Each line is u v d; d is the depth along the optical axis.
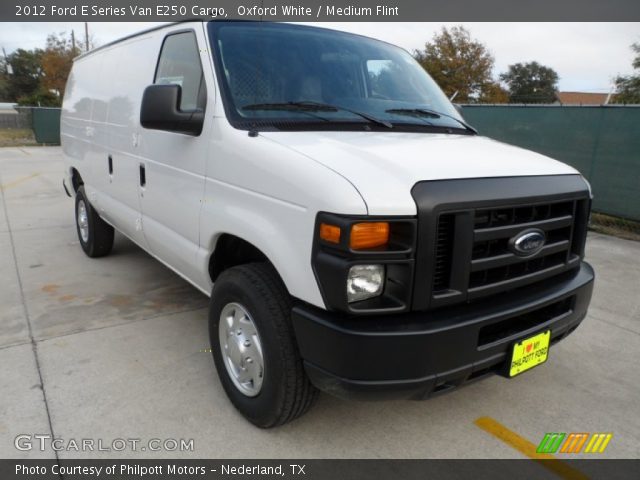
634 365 3.65
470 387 3.33
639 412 3.11
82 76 5.59
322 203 2.18
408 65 3.85
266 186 2.47
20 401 3.02
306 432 2.83
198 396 3.13
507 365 2.51
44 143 23.25
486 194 2.30
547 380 3.44
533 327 2.59
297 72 3.16
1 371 3.34
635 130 8.00
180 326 4.06
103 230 5.58
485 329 2.48
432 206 2.16
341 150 2.43
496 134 10.51
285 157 2.41
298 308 2.36
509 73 57.09
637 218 8.14
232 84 2.94
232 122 2.79
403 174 2.23
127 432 2.79
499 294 2.53
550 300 2.60
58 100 41.34
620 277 5.54
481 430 2.90
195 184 3.07
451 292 2.28
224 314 2.91
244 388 2.85
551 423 2.98
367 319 2.22
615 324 4.31
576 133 8.92
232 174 2.71
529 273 2.58
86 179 5.36
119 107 4.22
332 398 3.15
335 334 2.19
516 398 3.22
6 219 7.77
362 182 2.17
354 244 2.10
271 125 2.80
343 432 2.85
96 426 2.82
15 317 4.18
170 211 3.42
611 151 8.38
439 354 2.22
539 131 9.62
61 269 5.41
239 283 2.65
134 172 3.93
